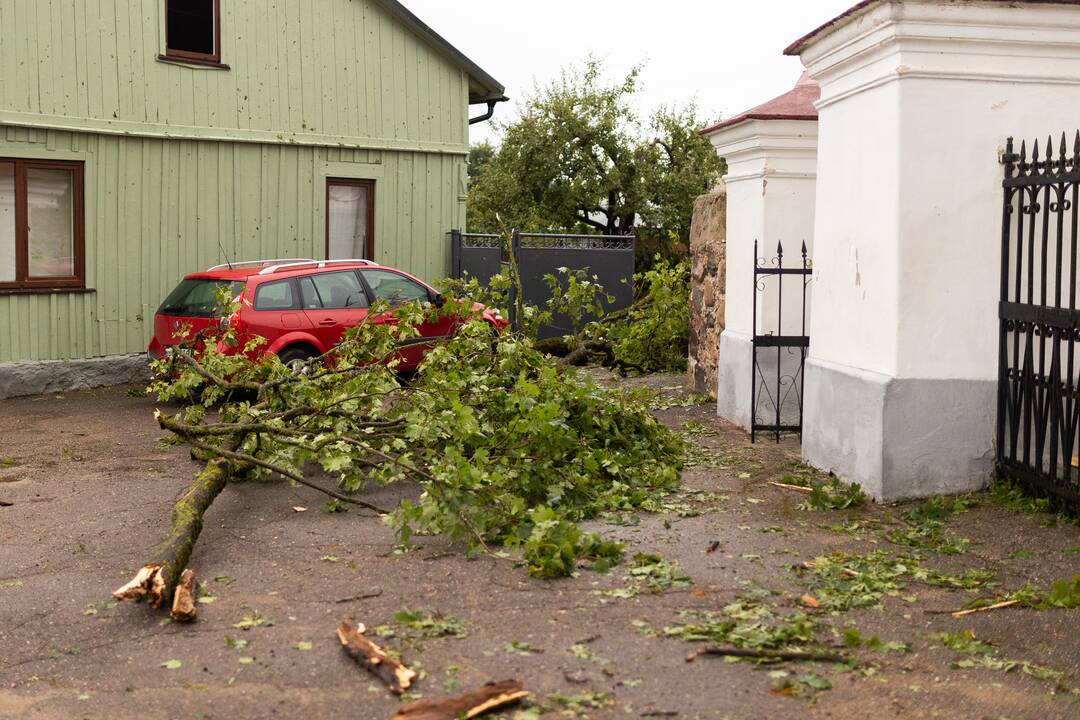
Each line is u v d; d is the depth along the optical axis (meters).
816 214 9.01
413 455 8.36
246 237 17.06
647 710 4.16
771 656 4.66
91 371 15.30
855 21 7.84
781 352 10.95
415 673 4.54
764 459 9.41
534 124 30.64
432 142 19.22
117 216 15.61
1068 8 7.43
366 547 6.59
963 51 7.51
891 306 7.65
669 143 31.95
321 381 9.27
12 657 4.88
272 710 4.26
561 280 20.22
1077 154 6.65
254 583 5.88
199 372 9.29
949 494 7.64
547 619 5.19
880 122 7.81
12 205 14.55
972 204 7.59
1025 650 4.79
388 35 18.52
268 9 17.06
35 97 14.59
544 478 7.41
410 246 19.12
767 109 10.89
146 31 15.73
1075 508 6.82
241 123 16.86
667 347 15.63
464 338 9.41
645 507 7.48
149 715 4.24
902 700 4.25
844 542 6.59
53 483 8.84
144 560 6.43
